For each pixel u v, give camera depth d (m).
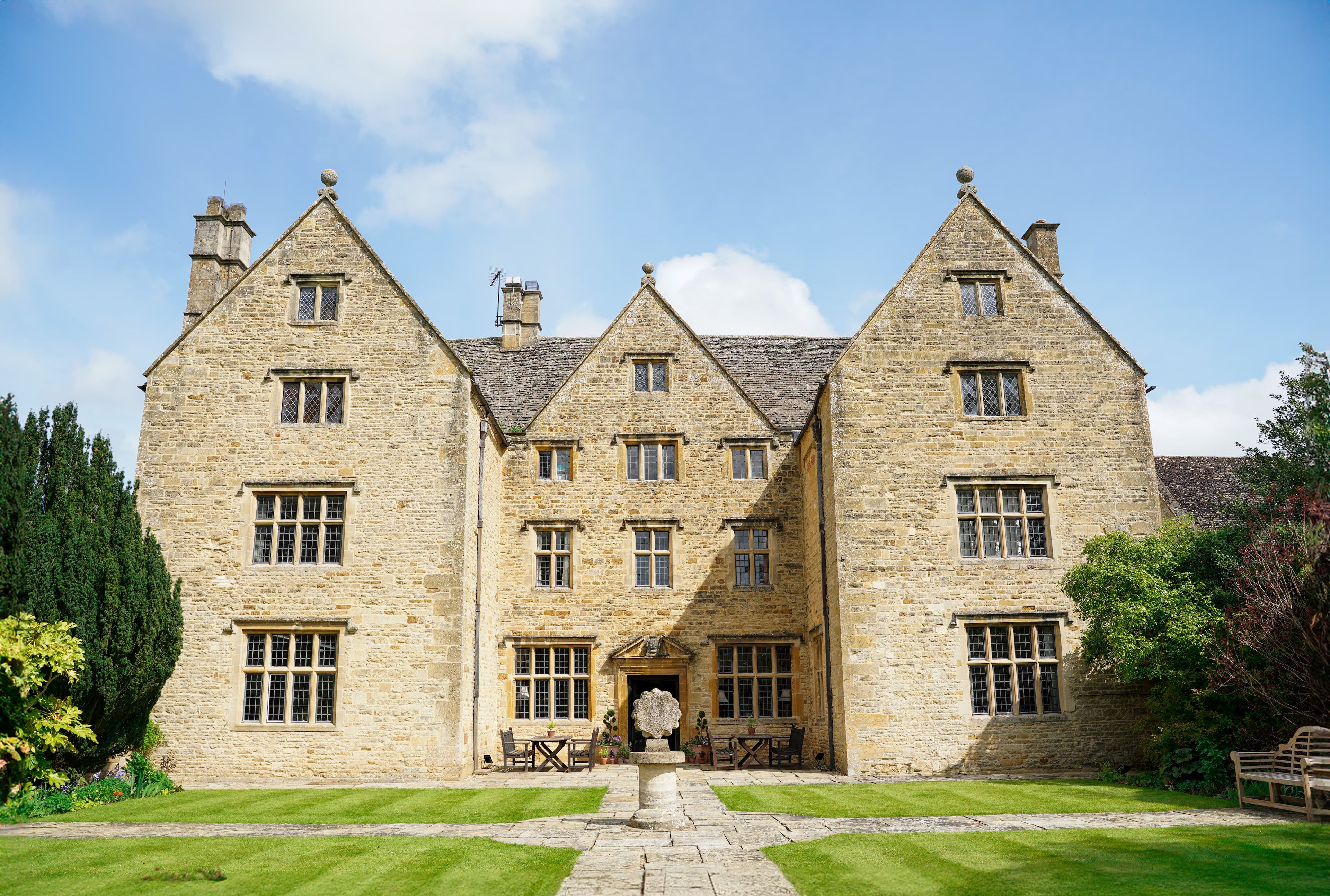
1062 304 19.77
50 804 13.45
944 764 17.69
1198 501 24.36
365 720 17.92
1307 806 11.65
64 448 15.38
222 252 23.05
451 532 18.62
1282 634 13.54
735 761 19.39
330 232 20.09
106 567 15.52
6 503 14.06
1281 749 13.05
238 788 16.67
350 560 18.56
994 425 19.16
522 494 22.61
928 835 11.07
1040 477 18.89
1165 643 15.10
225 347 19.55
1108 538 17.33
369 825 12.37
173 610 17.12
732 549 22.45
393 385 19.33
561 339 27.48
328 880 9.15
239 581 18.53
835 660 19.00
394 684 18.03
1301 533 14.21
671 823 11.87
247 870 9.56
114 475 16.30
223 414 19.25
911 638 18.17
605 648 21.86
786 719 21.62
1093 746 17.77
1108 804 13.38
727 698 21.77
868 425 19.05
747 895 8.43
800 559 22.44
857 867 9.44
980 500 18.94
